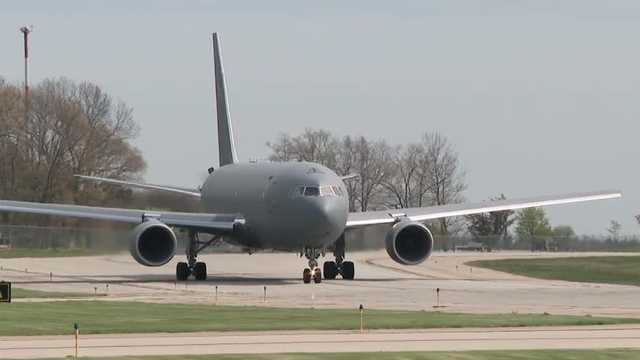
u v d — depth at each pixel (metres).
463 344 124.38
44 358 110.06
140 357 111.00
